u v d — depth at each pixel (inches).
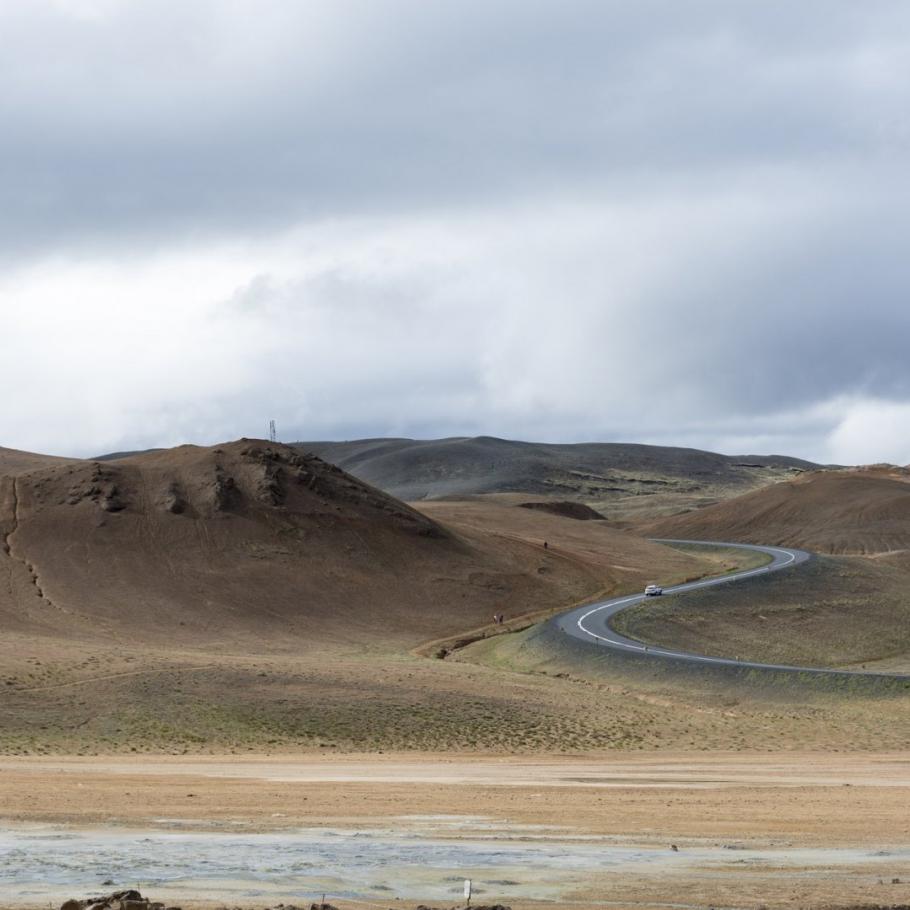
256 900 1143.0
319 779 2379.4
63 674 4446.4
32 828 1609.3
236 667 4731.8
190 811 1798.7
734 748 3435.0
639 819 1726.1
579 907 1122.0
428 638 7524.6
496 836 1551.4
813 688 4534.9
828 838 1544.0
